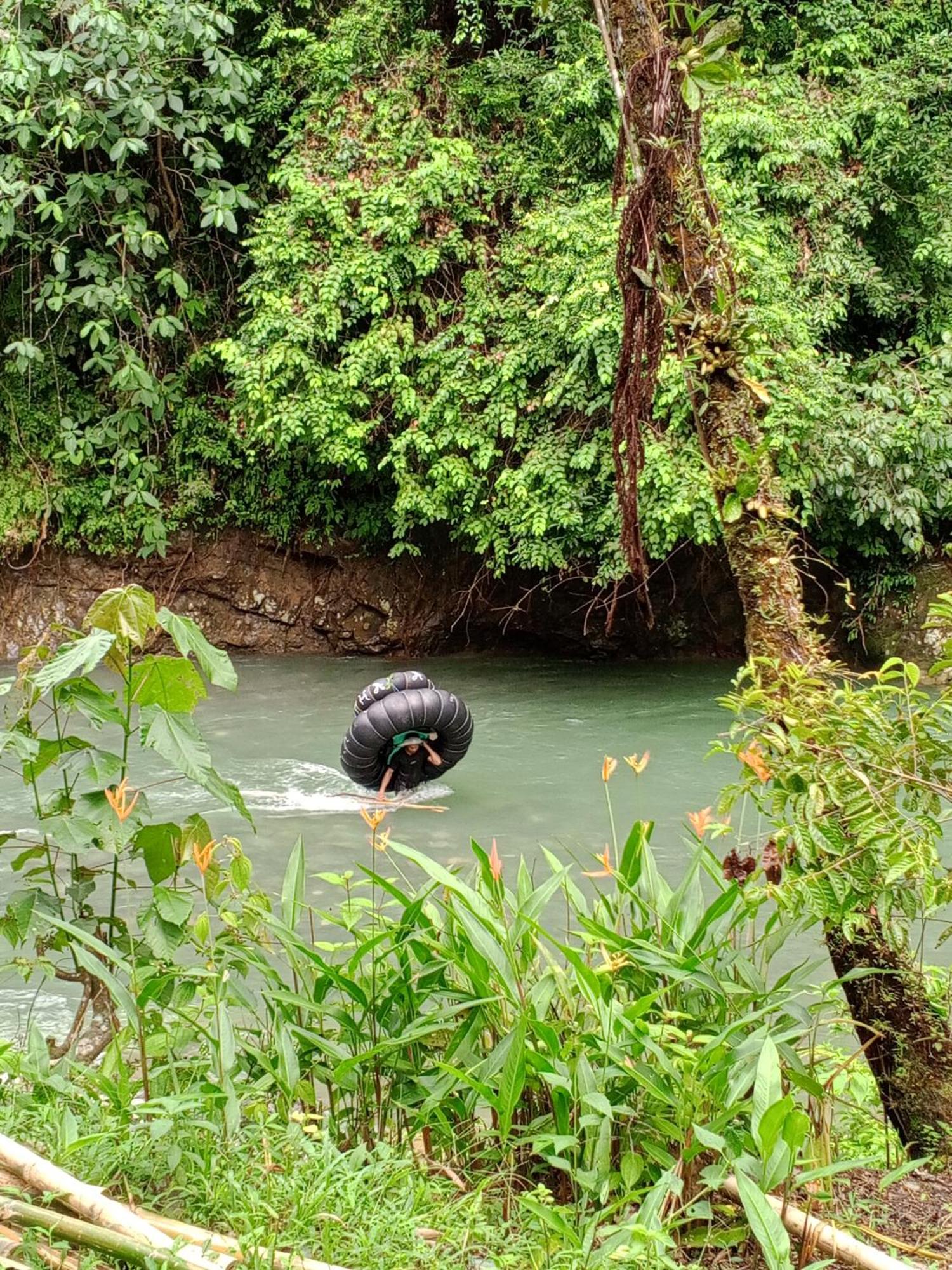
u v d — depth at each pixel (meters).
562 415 14.59
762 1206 2.44
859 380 14.82
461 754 9.83
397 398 14.57
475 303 14.62
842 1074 4.00
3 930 3.33
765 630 3.48
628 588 16.33
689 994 3.39
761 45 15.34
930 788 2.97
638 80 3.57
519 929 3.31
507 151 15.05
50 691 3.35
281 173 14.91
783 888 3.00
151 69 14.64
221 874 3.47
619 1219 2.90
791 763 3.03
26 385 16.34
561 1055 3.04
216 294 16.83
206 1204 2.60
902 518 13.54
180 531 17.05
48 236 15.84
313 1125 3.09
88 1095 3.04
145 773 10.10
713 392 3.54
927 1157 3.34
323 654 17.22
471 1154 3.18
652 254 3.56
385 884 3.35
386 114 14.80
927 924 6.13
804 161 14.32
